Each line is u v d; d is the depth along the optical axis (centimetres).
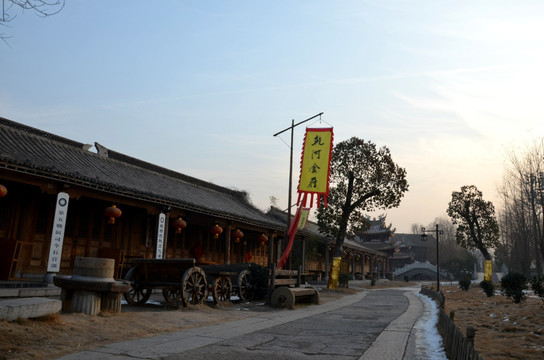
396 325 1100
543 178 1942
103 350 668
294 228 2211
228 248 2375
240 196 3275
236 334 882
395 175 3197
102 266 985
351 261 5759
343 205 3231
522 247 3547
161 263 1292
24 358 582
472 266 8075
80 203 1778
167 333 855
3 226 1501
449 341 733
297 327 1023
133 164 2336
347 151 3200
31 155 1500
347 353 727
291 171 2256
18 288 1182
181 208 1952
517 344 890
